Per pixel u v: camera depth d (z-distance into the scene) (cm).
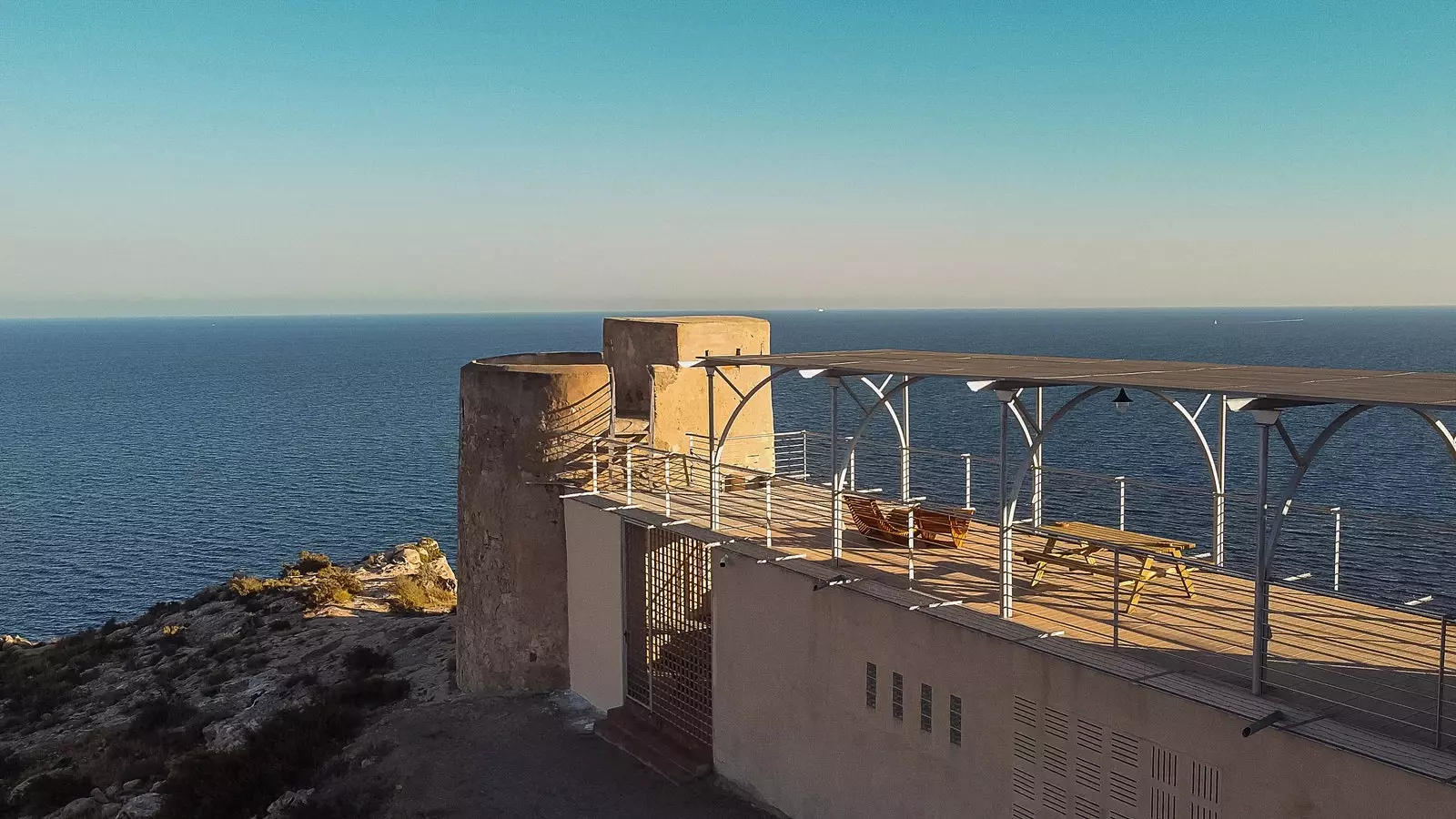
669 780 1559
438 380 18175
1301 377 1073
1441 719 830
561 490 1955
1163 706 949
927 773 1198
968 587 1313
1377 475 5016
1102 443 6384
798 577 1374
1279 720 873
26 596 5038
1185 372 1170
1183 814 939
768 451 2295
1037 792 1070
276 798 1683
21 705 2762
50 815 1872
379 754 1717
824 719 1346
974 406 9038
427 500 7106
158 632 3238
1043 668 1059
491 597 2022
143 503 7212
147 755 2122
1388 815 799
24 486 8069
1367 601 880
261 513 6781
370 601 3234
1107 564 1408
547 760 1650
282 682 2405
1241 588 1297
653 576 1714
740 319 2256
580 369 1973
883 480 4597
